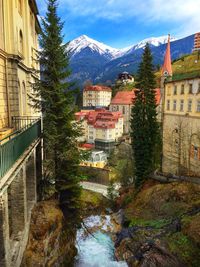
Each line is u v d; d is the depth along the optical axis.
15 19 15.41
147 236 20.28
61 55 16.45
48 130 16.52
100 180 44.28
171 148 31.50
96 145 70.81
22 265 11.84
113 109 92.00
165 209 23.28
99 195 36.72
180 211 21.80
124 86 133.00
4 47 14.35
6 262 8.88
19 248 11.26
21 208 12.34
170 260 17.02
